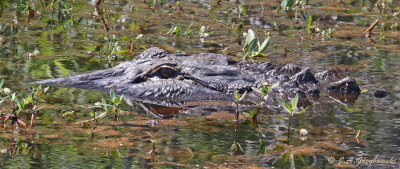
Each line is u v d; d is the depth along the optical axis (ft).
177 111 28.94
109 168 20.20
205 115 28.22
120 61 38.88
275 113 28.86
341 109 29.76
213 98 31.50
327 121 27.37
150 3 62.49
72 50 41.52
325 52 43.98
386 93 33.09
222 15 57.77
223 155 22.02
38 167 20.11
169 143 23.32
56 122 25.75
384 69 38.81
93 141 23.25
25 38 44.65
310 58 41.83
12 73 34.42
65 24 50.49
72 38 45.57
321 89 33.65
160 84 32.17
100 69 36.29
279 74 34.78
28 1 59.72
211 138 24.22
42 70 35.50
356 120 27.61
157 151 22.26
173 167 20.52
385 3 67.05
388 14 61.05
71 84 32.63
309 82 34.04
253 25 53.67
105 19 53.47
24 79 33.17
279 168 20.80
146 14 56.70
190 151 22.38
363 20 57.72
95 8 58.08
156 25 52.06
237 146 23.21
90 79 33.09
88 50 41.86
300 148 23.12
